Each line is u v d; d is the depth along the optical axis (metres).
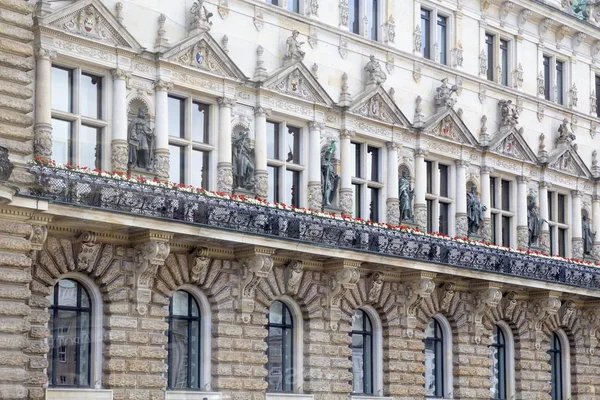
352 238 62.03
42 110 52.25
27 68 49.47
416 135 70.44
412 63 71.62
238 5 61.94
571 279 76.25
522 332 74.69
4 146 47.91
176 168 58.56
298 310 61.72
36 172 49.38
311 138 64.62
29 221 48.44
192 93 59.09
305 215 61.31
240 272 58.28
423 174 70.62
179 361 56.75
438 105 72.44
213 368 57.44
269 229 57.88
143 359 54.06
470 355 70.44
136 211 52.44
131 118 56.53
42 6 52.50
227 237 55.22
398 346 65.94
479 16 77.00
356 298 63.84
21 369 47.38
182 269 56.06
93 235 52.28
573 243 82.25
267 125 63.00
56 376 51.91
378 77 68.06
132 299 53.84
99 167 55.19
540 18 81.44
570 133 82.31
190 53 58.72
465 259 68.50
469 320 70.69
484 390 71.31
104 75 55.66
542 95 81.81
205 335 57.62
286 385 61.28
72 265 51.97
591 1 87.56
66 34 53.44
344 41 67.38
